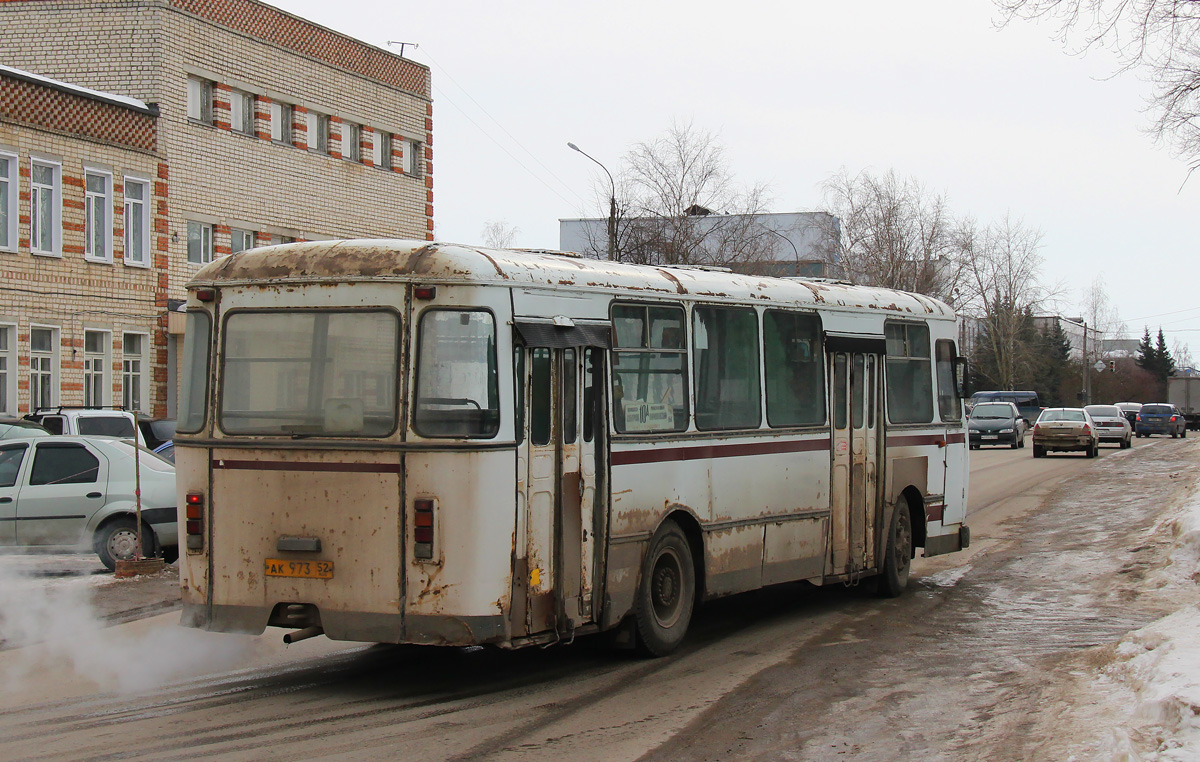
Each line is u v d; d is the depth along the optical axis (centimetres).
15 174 2580
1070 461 3856
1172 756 595
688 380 1007
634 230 4344
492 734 733
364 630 795
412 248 820
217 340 855
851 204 5909
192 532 849
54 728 739
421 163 4006
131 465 1483
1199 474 2928
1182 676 727
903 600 1277
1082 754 639
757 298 1104
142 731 734
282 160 3397
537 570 833
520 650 999
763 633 1088
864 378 1267
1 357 2581
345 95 3647
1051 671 895
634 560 937
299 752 690
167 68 2984
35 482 1466
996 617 1162
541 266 862
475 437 790
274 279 840
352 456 802
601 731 743
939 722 763
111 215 2823
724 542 1045
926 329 1391
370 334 810
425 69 4003
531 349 838
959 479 1449
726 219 4644
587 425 891
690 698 831
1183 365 16475
